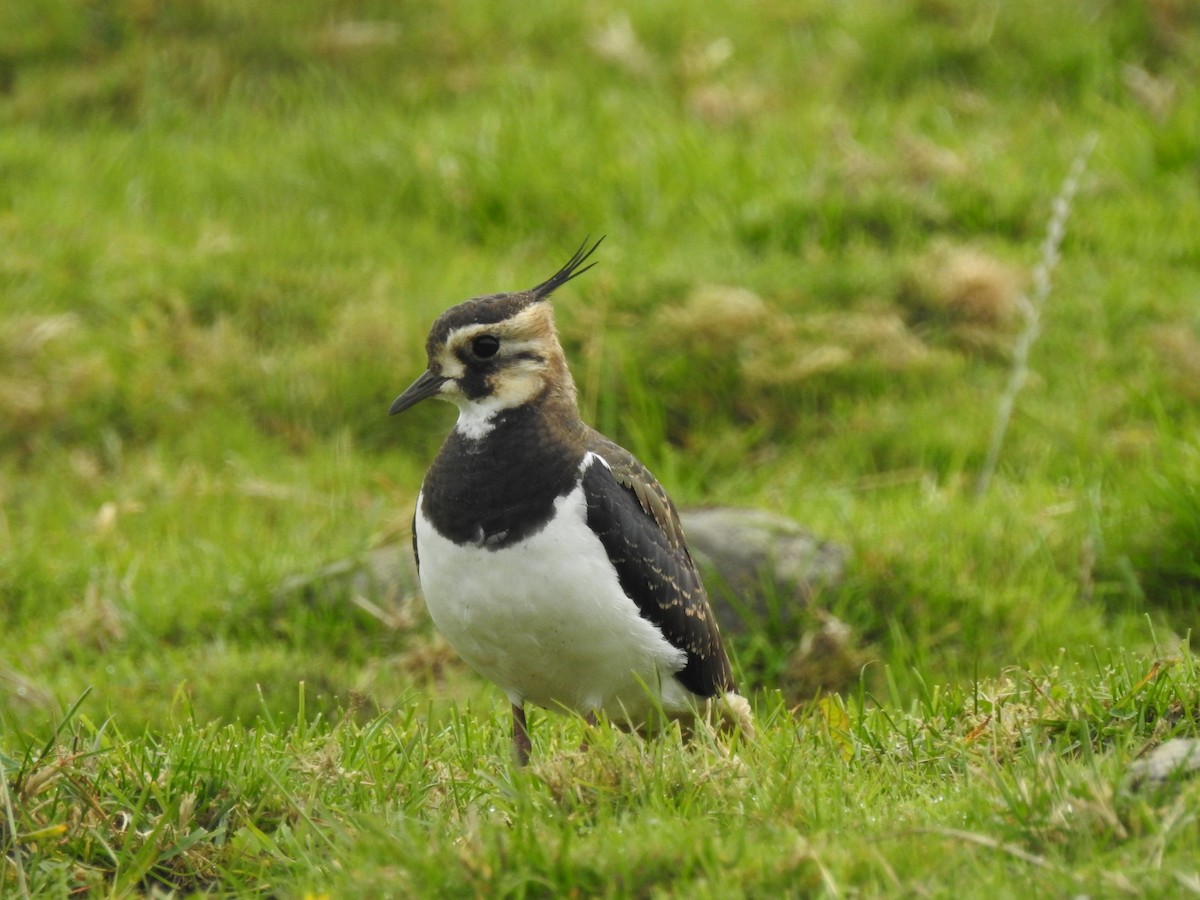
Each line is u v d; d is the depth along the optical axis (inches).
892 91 738.2
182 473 552.1
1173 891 238.7
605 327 596.4
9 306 616.1
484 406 335.0
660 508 350.6
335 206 686.5
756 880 253.0
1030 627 442.6
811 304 603.5
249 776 308.0
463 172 684.7
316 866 278.8
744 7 783.1
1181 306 589.6
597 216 663.1
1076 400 555.2
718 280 609.6
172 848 290.8
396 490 543.8
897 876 253.6
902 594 456.8
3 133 735.7
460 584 327.9
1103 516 486.6
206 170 709.3
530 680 337.4
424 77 753.6
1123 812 266.5
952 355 580.1
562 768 298.4
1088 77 728.3
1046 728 316.8
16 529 532.4
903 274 609.6
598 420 570.9
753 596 456.1
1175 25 740.7
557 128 705.6
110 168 709.9
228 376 597.3
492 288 614.2
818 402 575.8
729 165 681.6
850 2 779.4
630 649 332.8
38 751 331.0
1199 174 666.2
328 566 486.3
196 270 636.7
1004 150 689.6
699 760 299.9
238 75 762.2
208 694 427.8
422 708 419.5
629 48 752.3
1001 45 747.4
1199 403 547.5
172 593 477.4
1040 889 245.8
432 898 260.8
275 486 546.3
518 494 327.3
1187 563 465.7
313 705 427.8
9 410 579.2
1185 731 306.0
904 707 412.2
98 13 783.1
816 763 305.7
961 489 523.8
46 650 457.4
